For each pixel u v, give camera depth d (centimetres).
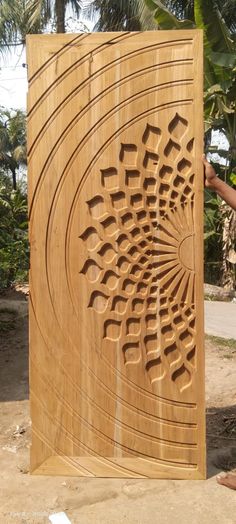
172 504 252
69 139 271
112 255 275
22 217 1058
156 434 278
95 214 274
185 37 263
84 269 277
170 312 274
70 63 268
